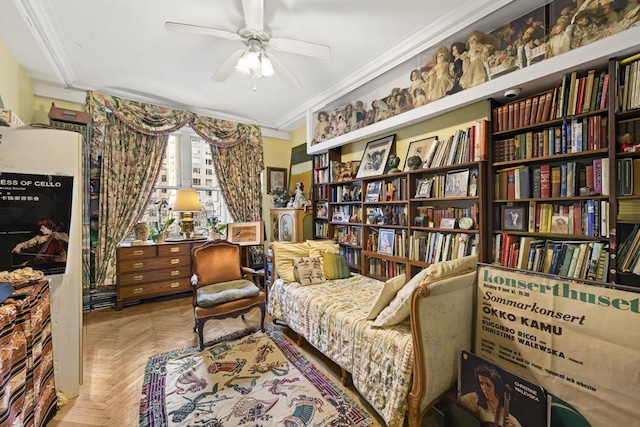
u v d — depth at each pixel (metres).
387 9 2.12
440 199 2.50
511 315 1.56
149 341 2.57
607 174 1.64
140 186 3.74
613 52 1.53
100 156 3.48
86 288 3.33
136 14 2.14
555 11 1.80
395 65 2.79
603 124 1.66
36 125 1.76
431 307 1.44
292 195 4.86
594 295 1.28
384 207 3.19
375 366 1.62
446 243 2.47
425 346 1.41
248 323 2.99
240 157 4.61
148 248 3.55
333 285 2.63
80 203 1.86
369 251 3.28
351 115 3.51
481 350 1.68
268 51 2.60
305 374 2.04
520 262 2.01
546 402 1.16
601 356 1.23
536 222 1.99
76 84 3.25
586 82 1.70
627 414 1.15
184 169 4.35
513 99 2.19
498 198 2.18
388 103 3.03
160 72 3.04
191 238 4.04
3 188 1.61
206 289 2.66
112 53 2.67
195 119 4.09
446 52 2.43
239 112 4.34
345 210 3.76
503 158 2.15
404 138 3.06
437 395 1.48
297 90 3.55
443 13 2.17
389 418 1.46
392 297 1.79
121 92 3.51
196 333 2.74
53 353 1.72
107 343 2.52
